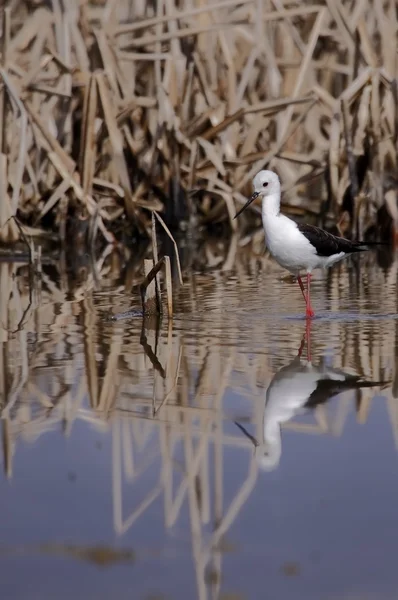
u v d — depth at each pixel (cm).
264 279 1554
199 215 2080
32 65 1891
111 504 703
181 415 873
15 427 846
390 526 662
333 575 596
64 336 1167
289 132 1961
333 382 967
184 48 2059
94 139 1853
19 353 1087
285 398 916
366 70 1853
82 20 1975
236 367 1021
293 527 661
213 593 577
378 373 995
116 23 1931
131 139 2009
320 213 1972
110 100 1858
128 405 902
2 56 1833
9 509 695
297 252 1285
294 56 2212
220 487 727
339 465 762
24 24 2034
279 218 1299
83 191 1858
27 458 782
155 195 2044
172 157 2006
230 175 2042
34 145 1920
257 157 1970
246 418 864
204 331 1182
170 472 756
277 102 1916
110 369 1018
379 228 1912
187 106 2041
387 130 1903
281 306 1324
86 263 1756
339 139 1903
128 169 2048
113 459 781
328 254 1301
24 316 1292
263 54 2123
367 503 695
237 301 1362
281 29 2211
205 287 1476
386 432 829
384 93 1925
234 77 2012
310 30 2202
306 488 722
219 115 2006
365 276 1590
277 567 609
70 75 1873
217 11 2047
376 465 761
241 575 600
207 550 630
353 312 1281
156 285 1263
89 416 872
